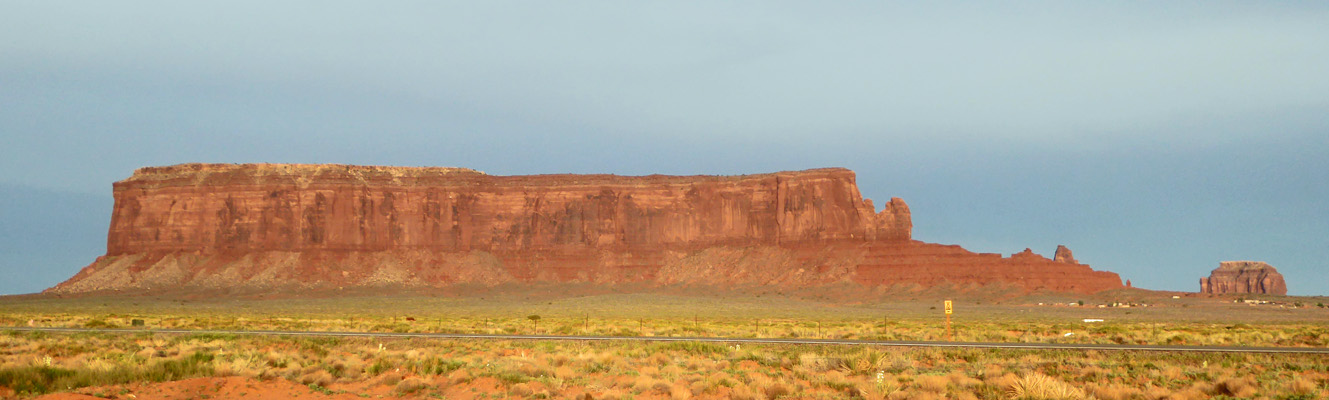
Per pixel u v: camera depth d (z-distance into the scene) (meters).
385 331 70.25
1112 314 128.75
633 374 37.38
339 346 50.19
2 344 49.81
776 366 41.31
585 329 75.81
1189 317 119.62
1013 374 35.19
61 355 44.88
